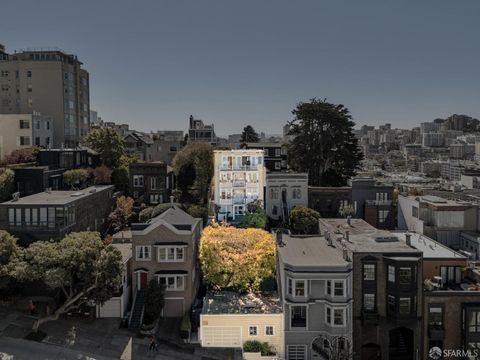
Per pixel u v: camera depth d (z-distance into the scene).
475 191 83.69
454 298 45.31
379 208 74.12
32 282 48.53
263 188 77.12
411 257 45.28
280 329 45.19
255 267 50.69
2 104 105.94
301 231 68.38
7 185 66.62
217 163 77.12
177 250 49.59
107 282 44.00
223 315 45.09
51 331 44.75
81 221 58.31
